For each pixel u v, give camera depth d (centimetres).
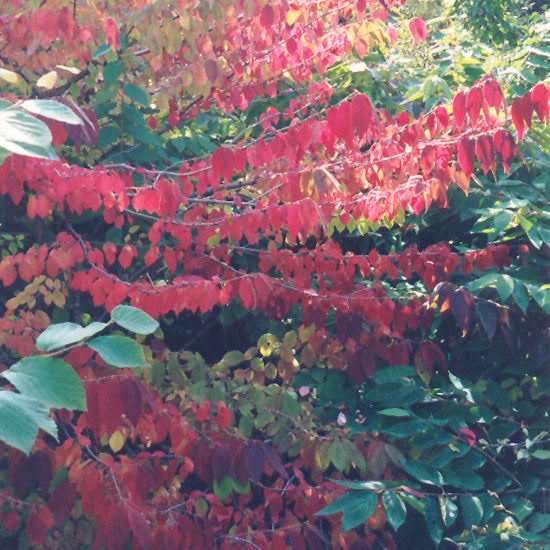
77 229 313
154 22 227
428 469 241
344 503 222
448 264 246
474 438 248
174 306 216
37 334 235
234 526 243
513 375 285
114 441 215
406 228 301
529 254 269
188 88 253
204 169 215
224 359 262
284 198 227
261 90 270
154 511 216
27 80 275
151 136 275
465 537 230
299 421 250
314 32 245
